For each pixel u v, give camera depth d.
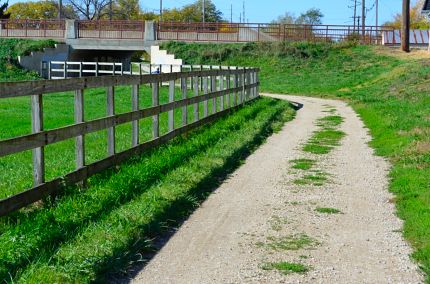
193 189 8.90
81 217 6.96
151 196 8.09
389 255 6.39
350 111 23.38
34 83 7.18
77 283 5.27
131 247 6.31
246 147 12.98
